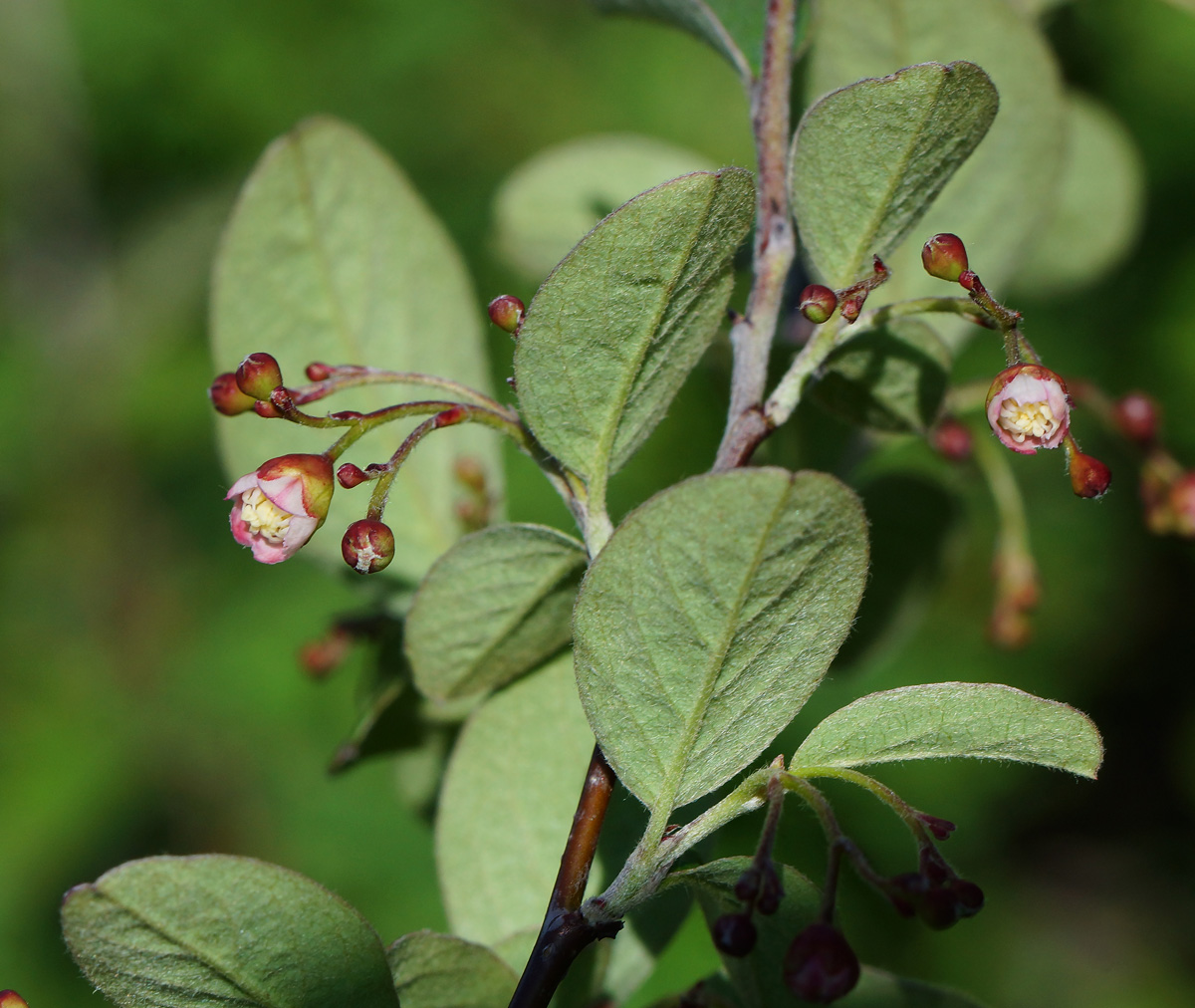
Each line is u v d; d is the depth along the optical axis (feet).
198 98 4.39
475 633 0.97
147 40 4.31
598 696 0.89
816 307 0.91
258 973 0.90
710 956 2.58
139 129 4.39
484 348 1.06
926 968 3.13
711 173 0.88
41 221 4.28
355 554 0.91
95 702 3.58
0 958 3.13
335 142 1.04
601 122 4.36
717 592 0.87
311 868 3.13
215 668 3.44
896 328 0.96
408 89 4.51
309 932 0.90
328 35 4.52
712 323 0.92
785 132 0.96
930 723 0.89
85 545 3.85
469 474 1.07
